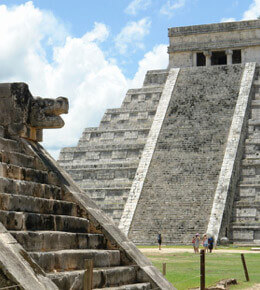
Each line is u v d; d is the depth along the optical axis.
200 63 69.75
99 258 12.90
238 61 70.56
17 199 11.70
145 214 48.91
